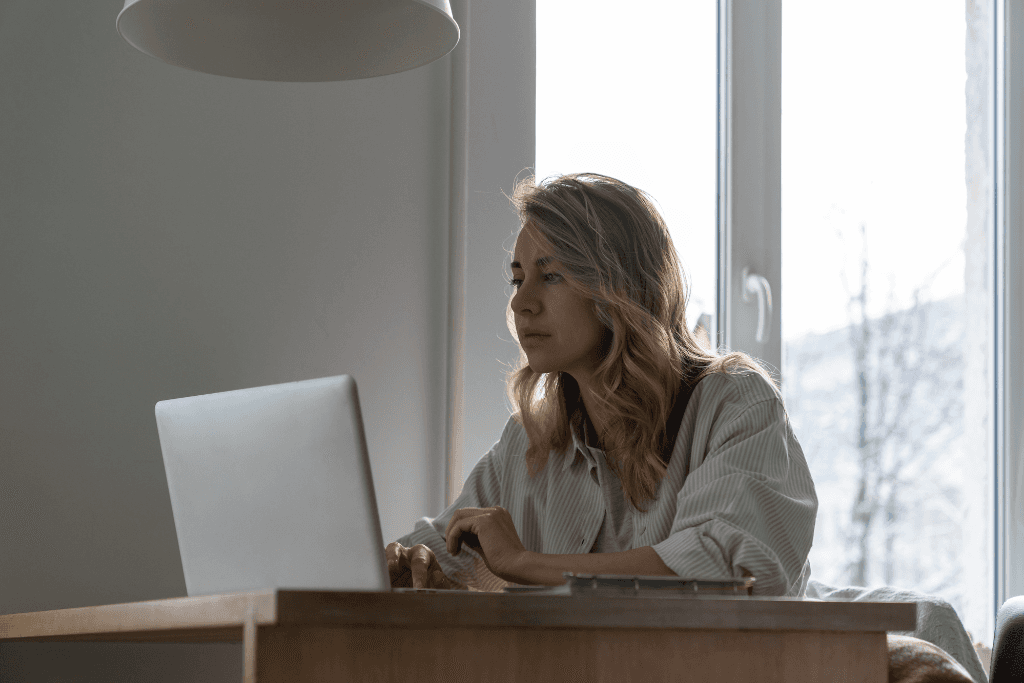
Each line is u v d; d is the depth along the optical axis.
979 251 2.87
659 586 0.91
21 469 1.74
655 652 0.88
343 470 0.94
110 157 1.86
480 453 2.18
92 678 1.73
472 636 0.83
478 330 2.21
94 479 1.79
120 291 1.84
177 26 1.52
